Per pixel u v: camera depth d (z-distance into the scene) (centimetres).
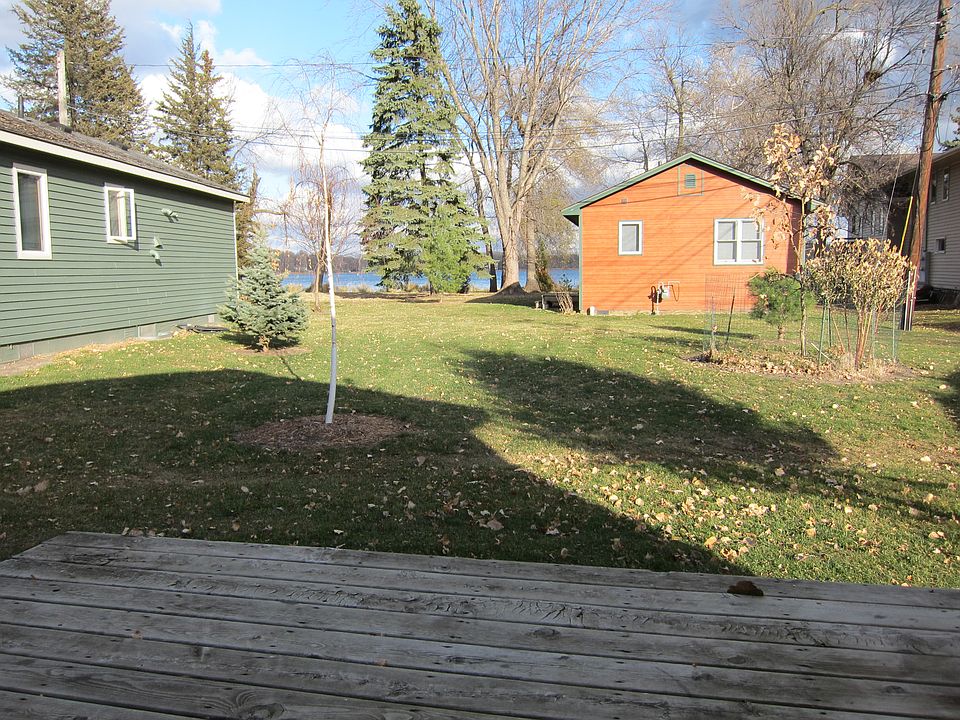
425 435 707
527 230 3853
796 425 736
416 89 3212
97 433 705
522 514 477
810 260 1055
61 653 221
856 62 2633
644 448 666
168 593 266
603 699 195
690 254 2062
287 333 1293
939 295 2309
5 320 1067
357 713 189
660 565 391
